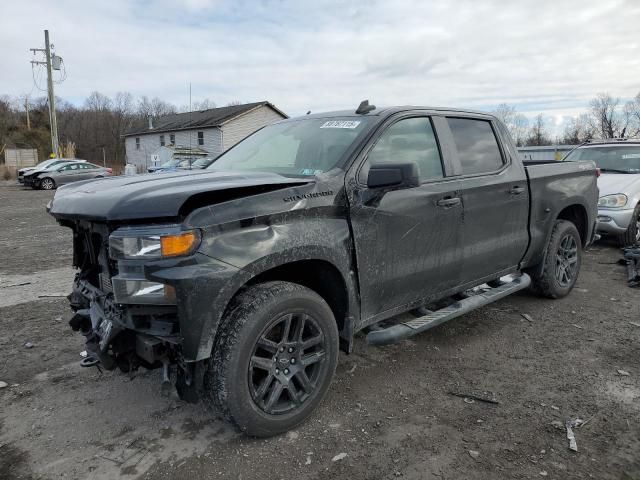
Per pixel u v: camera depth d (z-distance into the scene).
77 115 69.81
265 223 2.78
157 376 3.70
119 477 2.58
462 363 3.89
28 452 2.80
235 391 2.68
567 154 9.67
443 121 4.04
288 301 2.84
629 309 5.10
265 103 40.28
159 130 44.66
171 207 2.48
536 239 4.86
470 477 2.55
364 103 3.85
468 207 3.97
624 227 7.67
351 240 3.18
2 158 53.47
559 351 4.10
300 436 2.93
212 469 2.63
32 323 4.84
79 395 3.44
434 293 3.91
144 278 2.51
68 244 9.48
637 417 3.10
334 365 3.13
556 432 2.94
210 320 2.56
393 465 2.65
